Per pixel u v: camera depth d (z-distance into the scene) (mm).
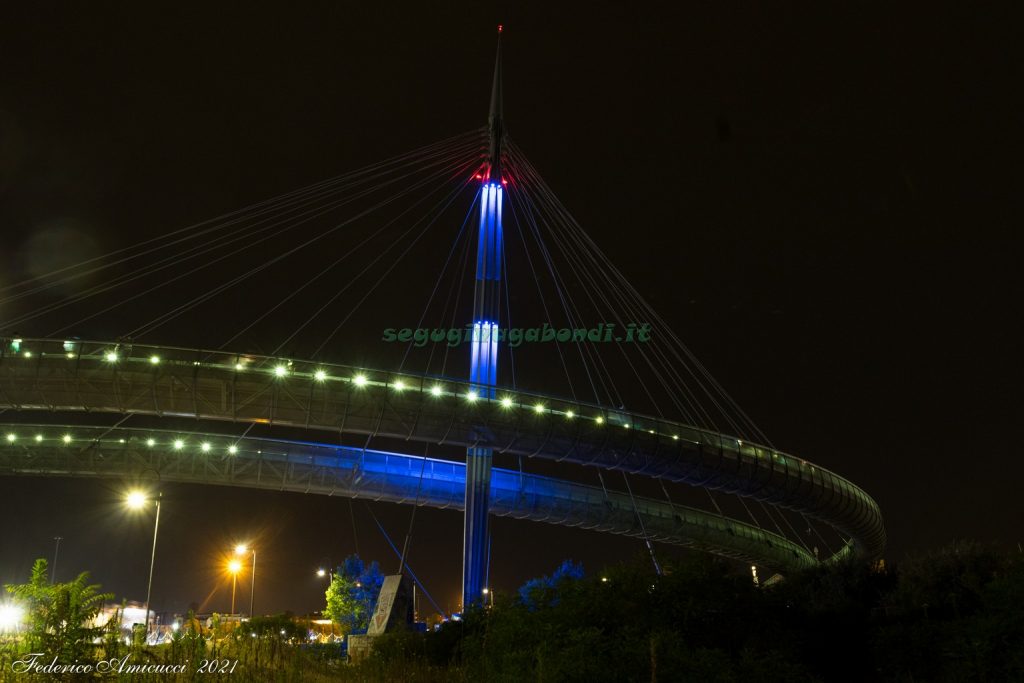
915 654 16750
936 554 21969
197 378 66812
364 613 83438
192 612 22859
